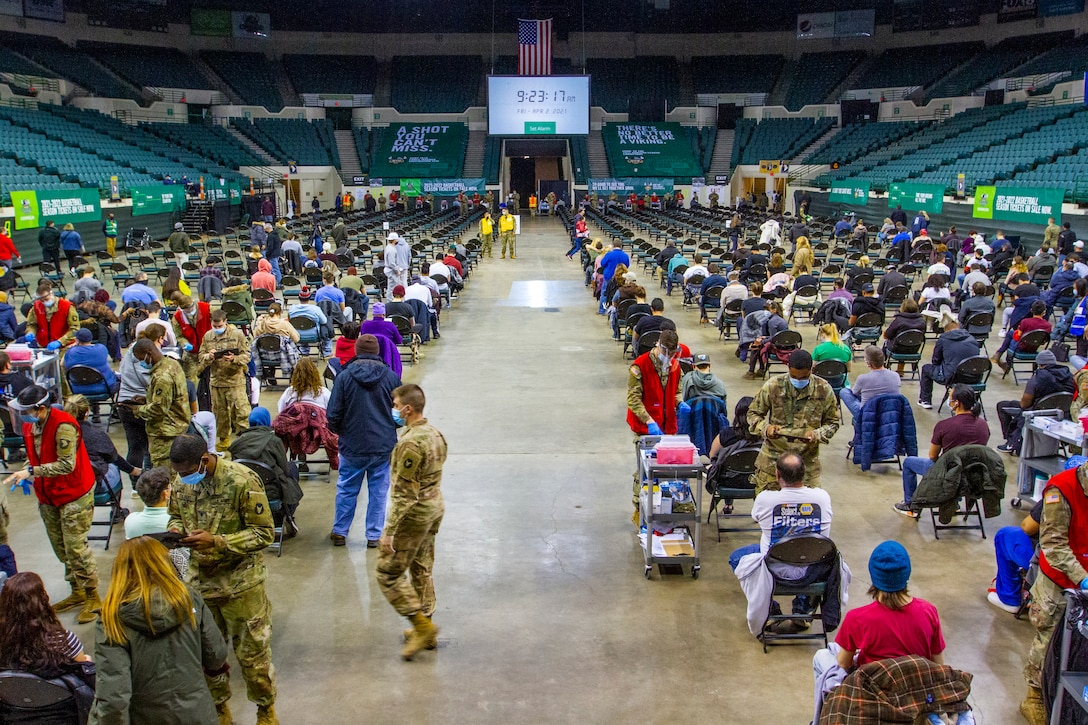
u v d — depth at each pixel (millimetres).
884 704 3826
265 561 7180
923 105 47781
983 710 5148
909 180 36781
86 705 4066
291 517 7453
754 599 5742
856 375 13266
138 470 7754
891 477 9117
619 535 7664
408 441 5461
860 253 24734
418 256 25188
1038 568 5703
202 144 45281
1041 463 7594
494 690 5367
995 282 19906
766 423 6758
